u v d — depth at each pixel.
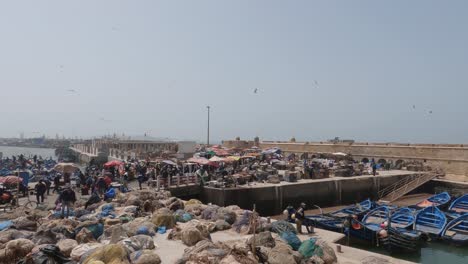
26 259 9.98
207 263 10.12
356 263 12.14
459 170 39.91
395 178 38.41
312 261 11.45
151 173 31.16
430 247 20.47
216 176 31.08
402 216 22.97
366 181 36.03
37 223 15.66
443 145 44.16
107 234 13.80
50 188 28.11
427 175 39.16
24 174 25.97
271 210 29.50
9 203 21.08
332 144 54.34
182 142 48.88
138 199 20.31
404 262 12.27
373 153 49.41
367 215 23.33
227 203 27.42
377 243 18.47
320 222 20.72
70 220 15.16
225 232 16.05
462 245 19.75
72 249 11.59
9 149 154.25
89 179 26.64
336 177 36.28
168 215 16.12
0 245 11.84
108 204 19.14
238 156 40.72
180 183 28.84
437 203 27.66
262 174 32.44
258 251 10.84
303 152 57.22
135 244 12.34
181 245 13.23
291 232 14.46
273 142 64.50
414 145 47.06
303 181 32.91
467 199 28.55
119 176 31.31
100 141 91.12
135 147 72.31
